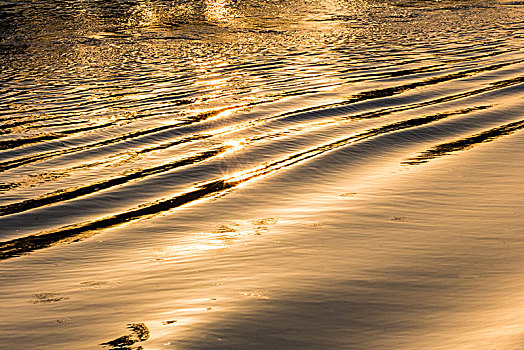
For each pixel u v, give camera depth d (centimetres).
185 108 2277
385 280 1018
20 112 2245
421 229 1248
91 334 879
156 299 981
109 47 3397
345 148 1803
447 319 882
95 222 1377
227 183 1588
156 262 1142
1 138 1961
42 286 1061
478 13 4647
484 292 966
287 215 1359
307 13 4588
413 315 898
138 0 4950
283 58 3155
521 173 1580
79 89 2567
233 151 1823
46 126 2081
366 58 3138
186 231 1303
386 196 1445
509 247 1148
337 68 2912
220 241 1231
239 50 3356
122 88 2578
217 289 1002
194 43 3525
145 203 1480
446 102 2272
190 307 941
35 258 1191
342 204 1406
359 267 1073
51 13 4328
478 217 1308
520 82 2514
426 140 1875
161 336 856
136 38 3638
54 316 939
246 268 1086
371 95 2402
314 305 933
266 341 838
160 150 1853
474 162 1670
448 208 1363
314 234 1238
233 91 2508
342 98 2369
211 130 2027
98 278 1083
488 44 3450
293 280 1024
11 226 1359
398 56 3175
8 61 3053
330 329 865
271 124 2069
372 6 4934
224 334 855
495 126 1986
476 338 817
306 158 1741
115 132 2016
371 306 927
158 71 2884
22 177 1653
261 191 1518
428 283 1004
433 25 4156
